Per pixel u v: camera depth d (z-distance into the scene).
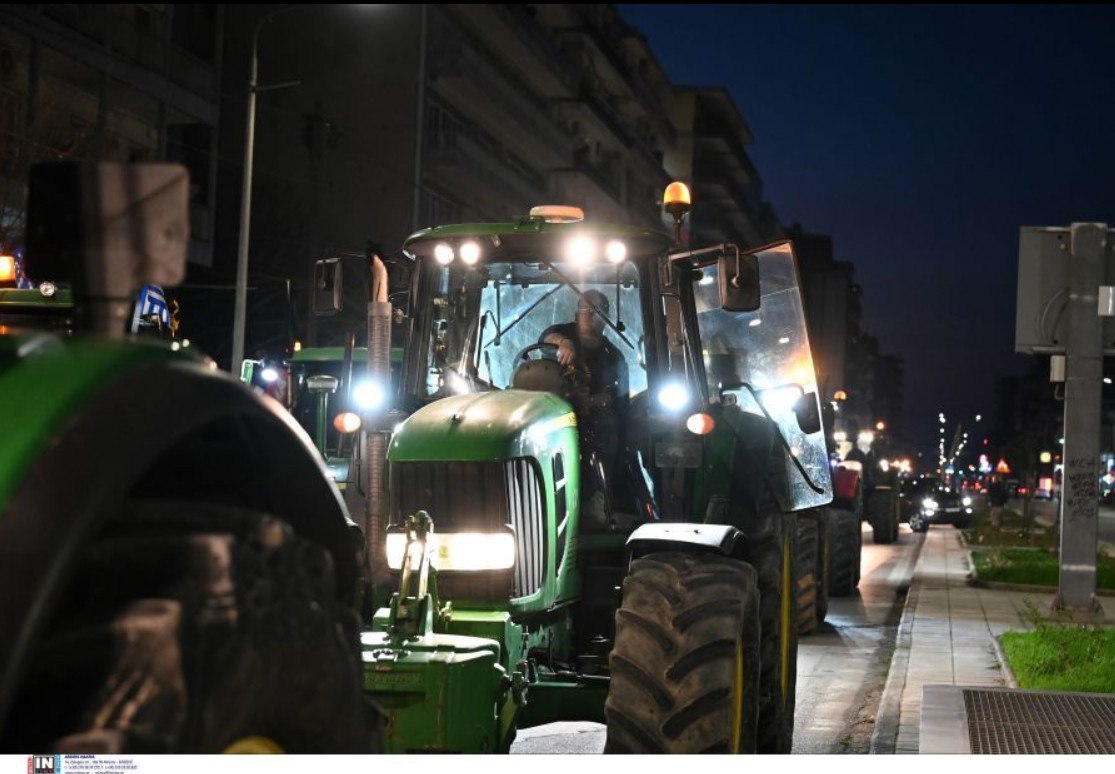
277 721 2.56
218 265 47.72
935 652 14.52
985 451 169.88
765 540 8.52
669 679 5.61
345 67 53.81
